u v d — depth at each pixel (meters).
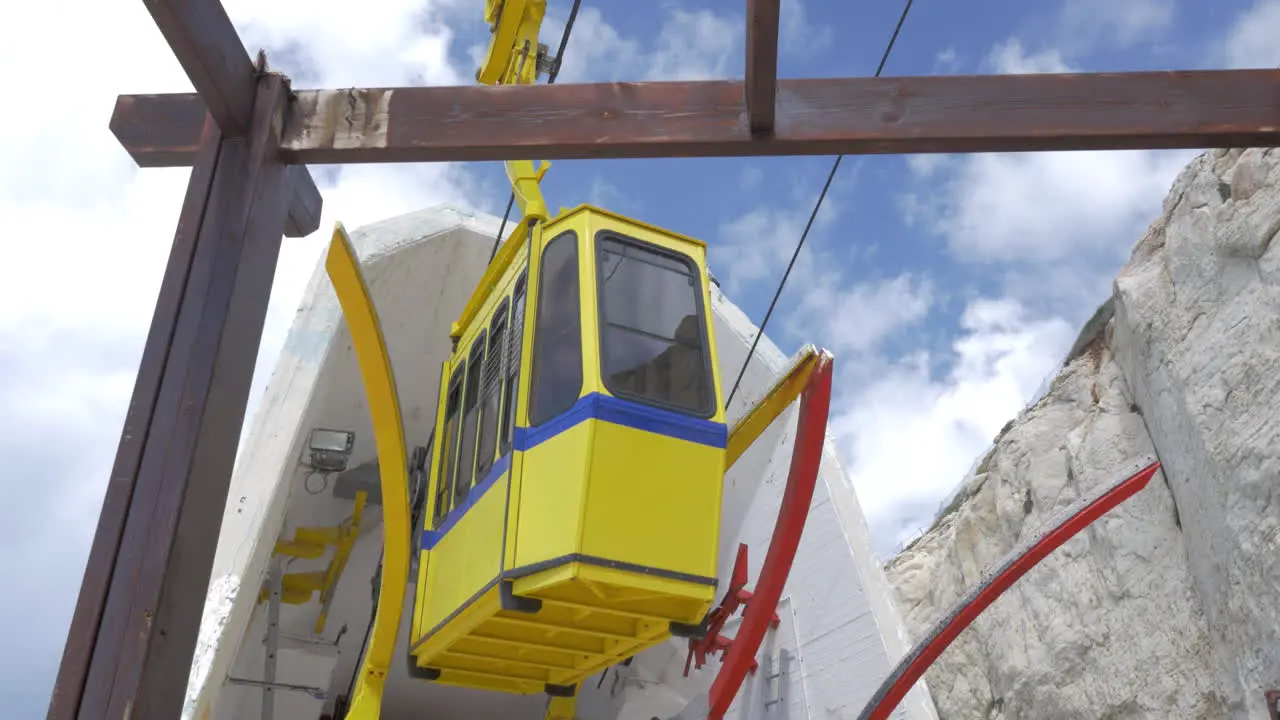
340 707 13.84
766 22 3.00
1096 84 3.56
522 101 3.52
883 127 3.48
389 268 12.09
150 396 2.95
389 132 3.47
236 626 10.55
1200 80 3.57
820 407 7.49
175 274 3.14
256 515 10.53
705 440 6.66
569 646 7.95
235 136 3.37
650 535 6.34
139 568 2.73
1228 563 12.04
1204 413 12.69
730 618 12.27
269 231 3.33
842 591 10.73
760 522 12.14
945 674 18.06
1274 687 11.16
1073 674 14.53
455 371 8.95
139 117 3.58
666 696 13.05
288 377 11.33
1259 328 12.23
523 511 6.58
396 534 7.64
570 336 6.79
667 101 3.52
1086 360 18.22
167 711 2.69
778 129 3.47
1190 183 15.16
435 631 7.90
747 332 12.91
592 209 7.12
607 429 6.35
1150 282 14.57
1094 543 14.98
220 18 3.22
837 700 10.33
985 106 3.52
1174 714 12.73
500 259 8.33
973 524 18.88
